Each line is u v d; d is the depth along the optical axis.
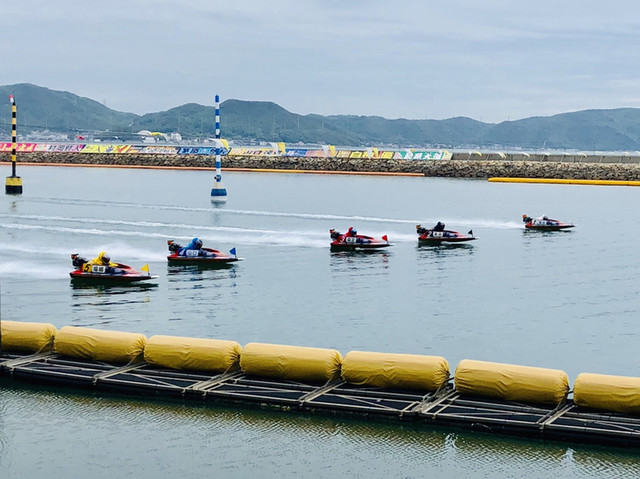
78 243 89.56
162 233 98.19
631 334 53.28
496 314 58.47
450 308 60.19
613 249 89.69
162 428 36.38
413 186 187.25
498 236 100.06
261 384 39.19
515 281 70.69
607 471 32.53
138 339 42.16
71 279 69.19
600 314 58.88
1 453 34.25
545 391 35.78
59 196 152.50
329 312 58.25
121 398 39.47
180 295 63.34
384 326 54.59
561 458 33.50
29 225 104.62
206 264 77.38
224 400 38.38
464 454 33.91
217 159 143.62
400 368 37.91
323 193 166.00
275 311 58.41
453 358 47.59
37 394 40.06
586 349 49.84
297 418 37.06
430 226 109.50
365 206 137.88
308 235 98.06
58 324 54.25
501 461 33.38
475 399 37.06
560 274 74.19
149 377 40.50
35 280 68.88
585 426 34.22
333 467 33.09
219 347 40.56
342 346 49.69
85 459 33.88
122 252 83.69
